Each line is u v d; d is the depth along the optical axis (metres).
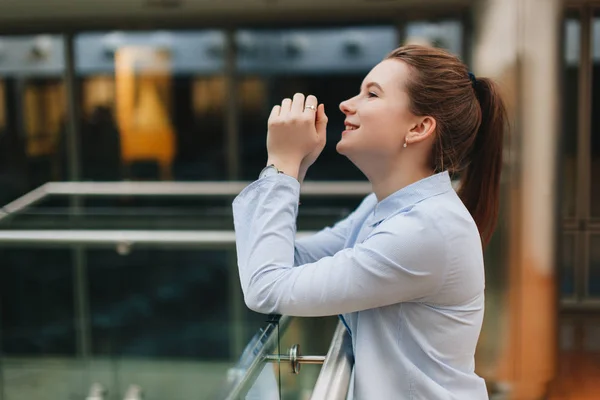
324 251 1.51
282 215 1.18
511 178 3.86
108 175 5.73
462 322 1.17
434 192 1.20
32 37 5.50
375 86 1.24
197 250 4.37
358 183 4.83
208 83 5.50
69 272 4.52
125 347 4.59
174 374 4.55
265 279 1.14
